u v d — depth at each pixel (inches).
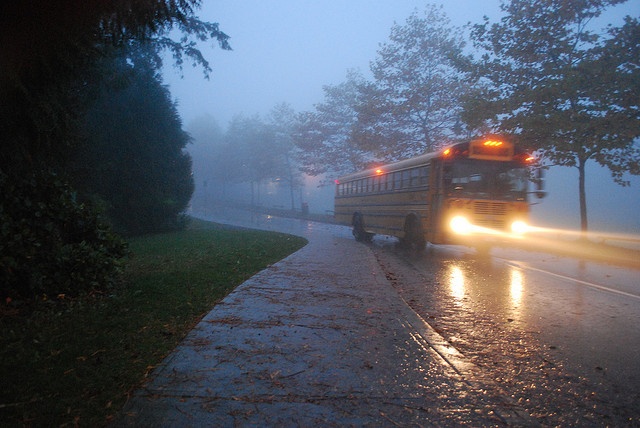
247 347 192.7
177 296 275.4
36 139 297.1
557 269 462.9
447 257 560.4
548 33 690.8
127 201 808.9
